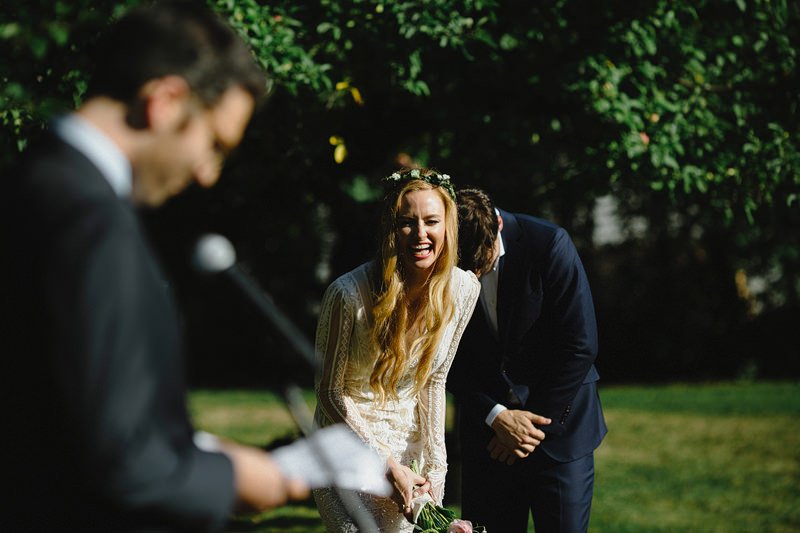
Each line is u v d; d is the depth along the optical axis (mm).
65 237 1284
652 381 15289
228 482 1385
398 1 5023
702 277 15359
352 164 6520
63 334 1256
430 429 3354
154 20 1428
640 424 10406
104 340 1261
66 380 1247
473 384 3752
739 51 5891
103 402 1248
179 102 1417
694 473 7887
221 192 6656
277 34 4832
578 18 5488
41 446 1309
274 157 6121
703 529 6098
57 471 1312
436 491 3348
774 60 5863
